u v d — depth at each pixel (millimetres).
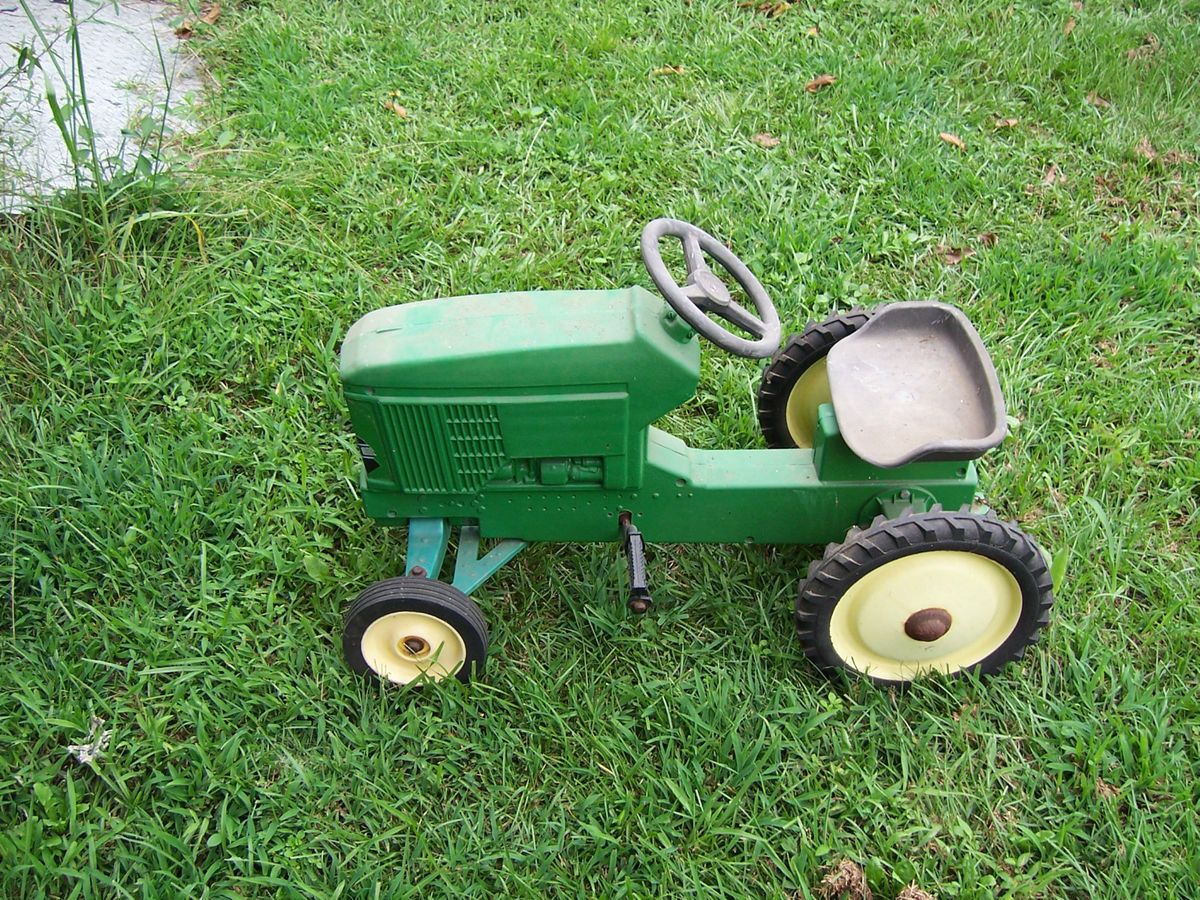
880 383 1368
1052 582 1332
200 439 1651
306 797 1281
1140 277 1986
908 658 1396
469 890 1211
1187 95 2434
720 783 1324
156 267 1870
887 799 1295
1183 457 1695
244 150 2133
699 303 1237
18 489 1529
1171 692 1406
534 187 2154
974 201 2178
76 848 1202
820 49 2506
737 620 1487
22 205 1858
